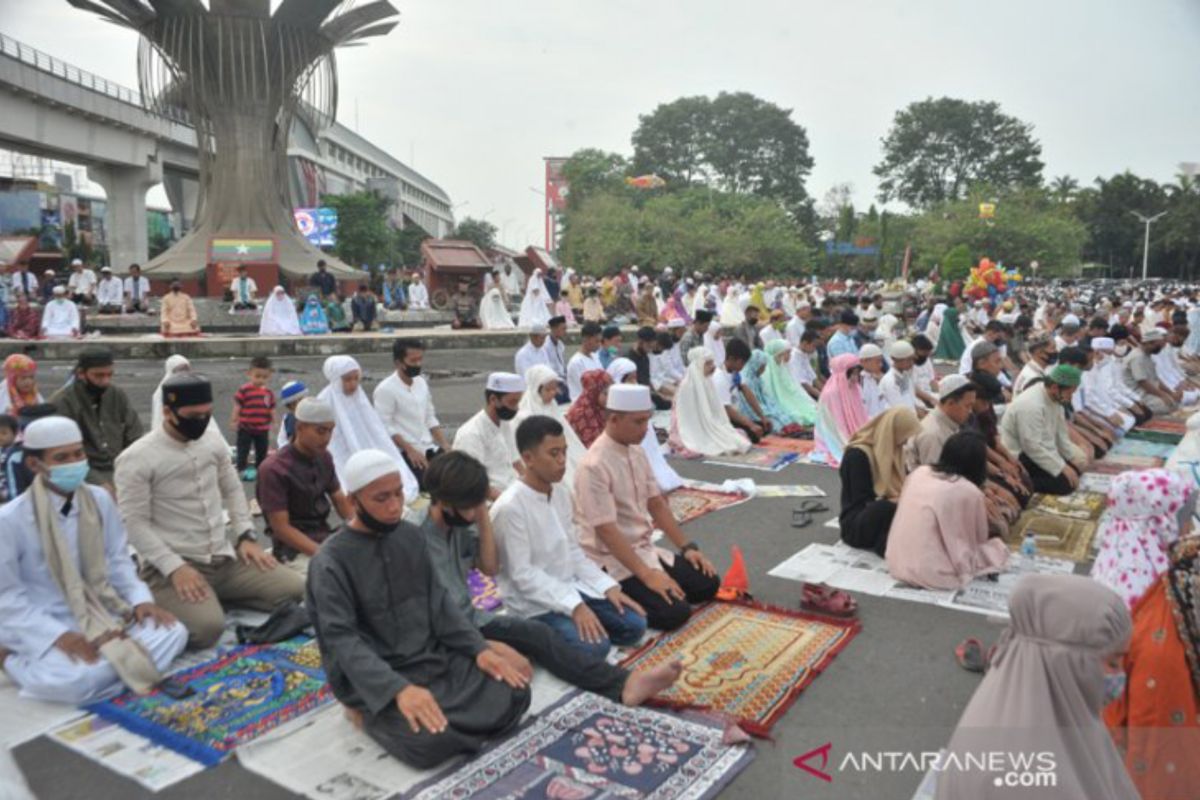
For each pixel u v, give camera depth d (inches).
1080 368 263.6
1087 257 2068.2
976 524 188.9
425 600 131.9
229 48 857.5
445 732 118.6
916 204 2591.0
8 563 140.9
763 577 196.2
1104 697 92.7
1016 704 84.0
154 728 131.0
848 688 143.4
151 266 900.6
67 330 639.8
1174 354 449.7
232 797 114.5
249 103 889.5
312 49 899.4
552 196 3447.3
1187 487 118.2
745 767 120.3
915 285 1412.4
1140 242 2000.5
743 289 1096.2
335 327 748.0
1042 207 1947.6
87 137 1423.5
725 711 134.8
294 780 117.6
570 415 268.1
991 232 1807.3
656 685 135.9
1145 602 105.3
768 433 366.9
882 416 215.8
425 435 276.4
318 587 124.1
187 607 159.0
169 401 164.2
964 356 426.0
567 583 159.3
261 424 293.7
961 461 188.2
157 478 166.1
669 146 2837.1
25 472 179.5
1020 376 325.4
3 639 141.6
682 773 117.6
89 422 226.5
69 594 143.6
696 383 332.5
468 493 139.5
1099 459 314.5
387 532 129.5
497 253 2721.5
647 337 396.2
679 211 2031.3
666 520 180.9
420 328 847.1
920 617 172.4
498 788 114.6
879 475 213.6
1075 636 82.0
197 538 170.2
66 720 134.6
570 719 132.4
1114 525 123.0
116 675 142.3
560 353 424.8
